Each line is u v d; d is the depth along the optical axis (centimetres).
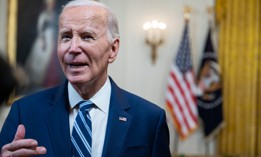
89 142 197
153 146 218
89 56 196
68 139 199
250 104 734
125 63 754
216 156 734
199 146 746
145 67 758
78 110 209
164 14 756
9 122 213
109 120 209
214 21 750
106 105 213
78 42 194
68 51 195
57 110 209
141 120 219
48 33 759
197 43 753
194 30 753
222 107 718
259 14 734
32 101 220
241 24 735
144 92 757
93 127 205
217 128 718
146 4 757
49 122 206
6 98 86
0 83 83
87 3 202
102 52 200
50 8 757
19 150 164
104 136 205
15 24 752
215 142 745
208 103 718
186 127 711
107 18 205
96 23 197
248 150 734
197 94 719
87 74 197
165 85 754
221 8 736
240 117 735
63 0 755
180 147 745
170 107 712
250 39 734
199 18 755
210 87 717
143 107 225
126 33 756
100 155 200
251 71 734
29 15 757
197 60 750
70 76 199
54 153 198
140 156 210
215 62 719
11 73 85
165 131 229
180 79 712
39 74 758
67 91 216
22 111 215
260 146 732
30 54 757
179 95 711
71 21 196
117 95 221
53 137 201
